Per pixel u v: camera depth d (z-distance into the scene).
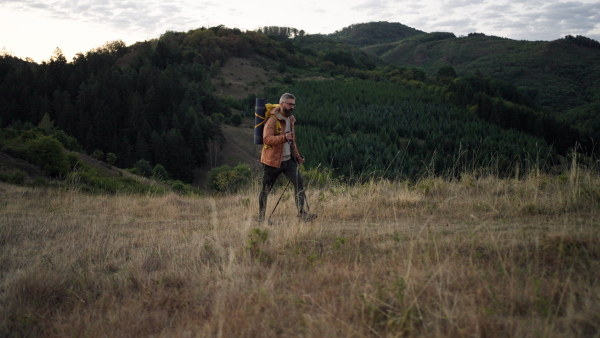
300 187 5.48
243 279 3.29
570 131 91.94
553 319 2.19
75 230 5.89
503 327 2.21
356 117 140.38
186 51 189.00
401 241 3.90
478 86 167.75
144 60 146.62
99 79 107.31
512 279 2.63
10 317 3.20
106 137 90.62
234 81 180.12
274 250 3.97
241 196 8.97
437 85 197.88
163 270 3.80
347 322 2.41
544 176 6.34
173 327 2.83
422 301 2.57
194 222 6.41
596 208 4.68
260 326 2.53
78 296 3.37
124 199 9.45
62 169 32.59
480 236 3.77
